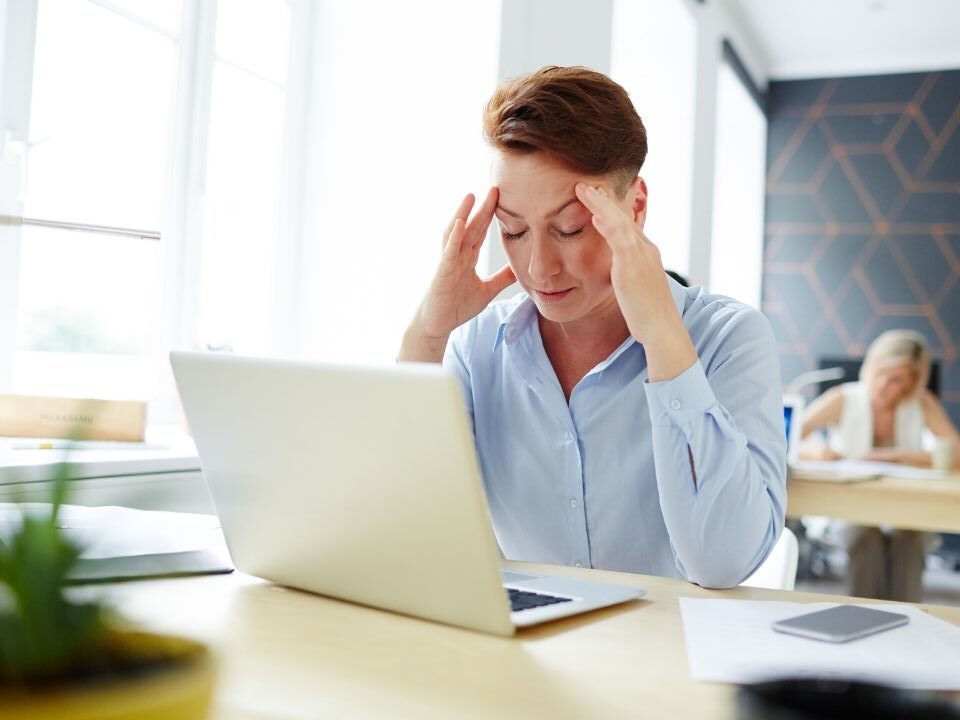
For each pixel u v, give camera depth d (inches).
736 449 43.2
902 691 19.4
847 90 244.4
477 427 57.5
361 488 32.3
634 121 48.7
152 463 67.2
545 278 47.8
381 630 31.3
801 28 221.5
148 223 92.4
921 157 238.4
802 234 247.0
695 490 43.3
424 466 30.2
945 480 112.7
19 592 16.2
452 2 104.2
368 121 106.7
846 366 168.1
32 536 16.8
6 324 78.4
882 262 240.5
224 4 98.4
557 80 46.8
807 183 247.0
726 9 205.2
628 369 52.7
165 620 31.7
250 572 38.2
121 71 88.7
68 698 15.1
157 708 15.7
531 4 107.0
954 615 35.2
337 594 35.4
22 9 77.8
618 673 27.0
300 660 27.6
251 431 35.2
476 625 31.2
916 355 149.6
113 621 17.4
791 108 248.7
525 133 45.3
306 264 108.1
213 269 99.8
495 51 102.3
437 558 31.3
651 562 53.4
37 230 81.9
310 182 108.4
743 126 247.3
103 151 87.4
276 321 106.7
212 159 98.9
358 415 31.2
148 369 92.7
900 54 237.0
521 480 55.4
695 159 180.9
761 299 249.8
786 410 126.4
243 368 34.4
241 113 102.0
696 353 47.8
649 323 43.7
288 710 23.4
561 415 53.2
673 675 26.9
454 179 103.3
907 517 103.2
